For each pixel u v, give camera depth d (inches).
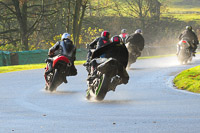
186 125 955.3
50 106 1280.8
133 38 2682.1
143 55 5364.2
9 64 4001.0
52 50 1627.7
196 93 1526.8
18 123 1009.5
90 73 1454.2
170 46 5974.4
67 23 6279.5
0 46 6117.1
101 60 1350.9
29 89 1745.8
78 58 4665.4
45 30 6919.3
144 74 2327.8
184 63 3080.7
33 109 1226.0
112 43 1355.8
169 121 1005.2
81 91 1668.3
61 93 1604.3
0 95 1563.7
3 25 6796.3
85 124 985.5
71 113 1144.8
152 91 1621.6
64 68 1587.1
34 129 936.3
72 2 6274.6
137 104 1295.5
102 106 1262.3
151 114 1108.5
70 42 1633.9
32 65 3405.5
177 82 1829.5
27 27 6791.3
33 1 6491.1
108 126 958.4
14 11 6456.7
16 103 1353.3
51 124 991.0
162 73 2338.8
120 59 1381.6
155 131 896.9
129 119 1039.6
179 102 1317.7
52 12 6560.0
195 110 1160.8
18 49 5826.8
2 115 1128.8
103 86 1312.7
